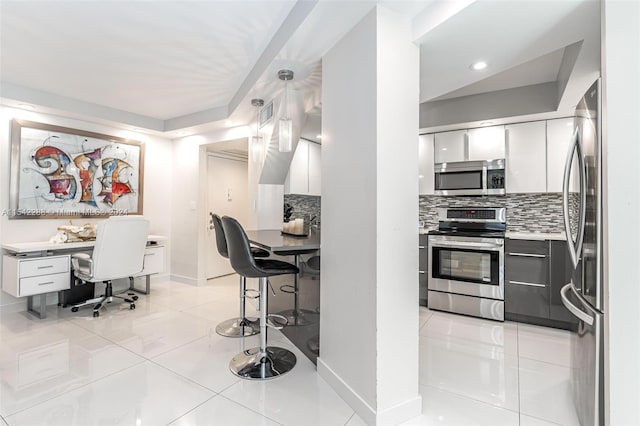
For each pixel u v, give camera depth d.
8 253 3.29
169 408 1.77
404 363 1.70
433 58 1.95
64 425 1.62
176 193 4.80
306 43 1.98
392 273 1.65
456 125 3.47
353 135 1.78
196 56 2.55
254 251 3.05
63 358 2.34
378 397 1.60
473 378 2.12
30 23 2.10
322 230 2.12
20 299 3.41
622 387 1.16
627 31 1.14
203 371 2.17
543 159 3.22
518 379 2.11
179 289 4.37
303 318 2.48
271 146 3.18
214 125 4.03
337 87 1.95
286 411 1.75
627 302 1.15
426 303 3.69
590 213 1.39
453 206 3.92
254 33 2.21
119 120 3.93
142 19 2.05
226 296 4.03
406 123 1.71
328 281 2.04
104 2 1.89
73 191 3.75
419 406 1.74
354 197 1.77
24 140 3.38
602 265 1.27
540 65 2.68
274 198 3.87
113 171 4.12
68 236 3.53
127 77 2.96
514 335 2.84
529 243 3.07
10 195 3.30
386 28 1.64
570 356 2.43
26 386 1.97
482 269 3.29
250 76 2.81
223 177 5.22
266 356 2.26
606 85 1.17
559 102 2.79
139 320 3.16
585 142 1.45
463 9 1.46
